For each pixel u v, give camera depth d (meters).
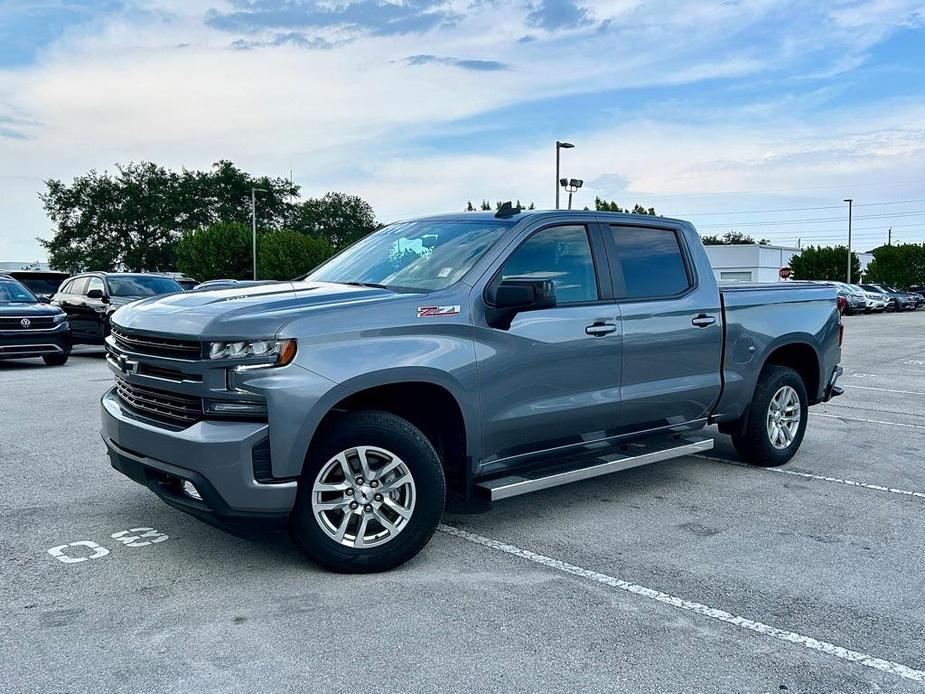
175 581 3.99
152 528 4.81
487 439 4.52
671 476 6.32
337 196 114.06
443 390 4.30
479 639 3.40
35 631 3.42
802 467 6.67
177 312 4.10
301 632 3.44
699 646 3.38
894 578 4.20
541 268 4.84
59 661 3.16
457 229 5.04
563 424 4.88
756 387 6.35
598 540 4.74
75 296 16.20
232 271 69.31
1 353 13.05
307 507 3.96
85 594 3.82
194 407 3.93
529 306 4.43
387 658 3.22
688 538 4.80
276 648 3.29
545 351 4.71
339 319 3.98
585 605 3.78
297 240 63.78
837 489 5.98
